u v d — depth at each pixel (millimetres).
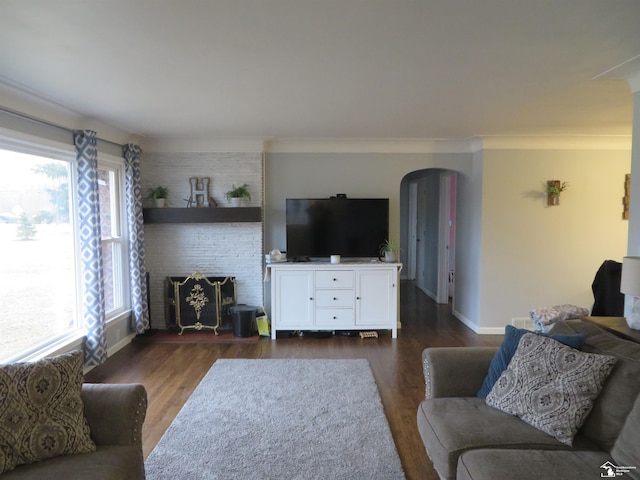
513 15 1818
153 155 5004
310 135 4703
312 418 2867
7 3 1695
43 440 1695
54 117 3385
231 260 5105
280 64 2424
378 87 2877
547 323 3494
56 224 3547
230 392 3301
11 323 3053
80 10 1764
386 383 3533
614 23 1900
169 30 1969
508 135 4668
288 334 4938
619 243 4934
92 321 3771
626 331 2586
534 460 1651
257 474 2244
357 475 2236
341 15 1816
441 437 1867
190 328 5027
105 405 1890
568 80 2725
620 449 1651
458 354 2355
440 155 5164
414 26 1931
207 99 3162
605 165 4879
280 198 5184
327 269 4754
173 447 2506
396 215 5176
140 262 4734
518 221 4934
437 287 6855
